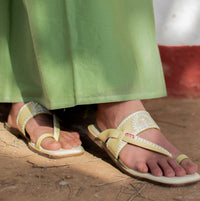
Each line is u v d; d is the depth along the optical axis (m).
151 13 1.49
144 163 1.39
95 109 2.18
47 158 1.57
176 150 1.46
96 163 1.55
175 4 2.71
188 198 1.25
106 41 1.43
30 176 1.38
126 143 1.46
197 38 2.75
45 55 1.44
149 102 2.78
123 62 1.46
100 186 1.33
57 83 1.46
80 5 1.40
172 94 2.87
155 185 1.34
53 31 1.42
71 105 1.48
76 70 1.44
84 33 1.42
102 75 1.46
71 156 1.60
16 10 1.65
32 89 1.72
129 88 1.48
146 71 1.49
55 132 1.65
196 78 2.82
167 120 2.32
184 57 2.79
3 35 1.72
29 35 1.59
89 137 1.71
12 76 1.76
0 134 1.85
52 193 1.25
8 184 1.30
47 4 1.40
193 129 2.12
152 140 1.46
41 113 1.73
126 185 1.34
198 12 2.69
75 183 1.34
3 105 2.40
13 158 1.55
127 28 1.44
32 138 1.65
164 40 2.79
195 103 2.76
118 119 1.53
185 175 1.36
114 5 1.42
